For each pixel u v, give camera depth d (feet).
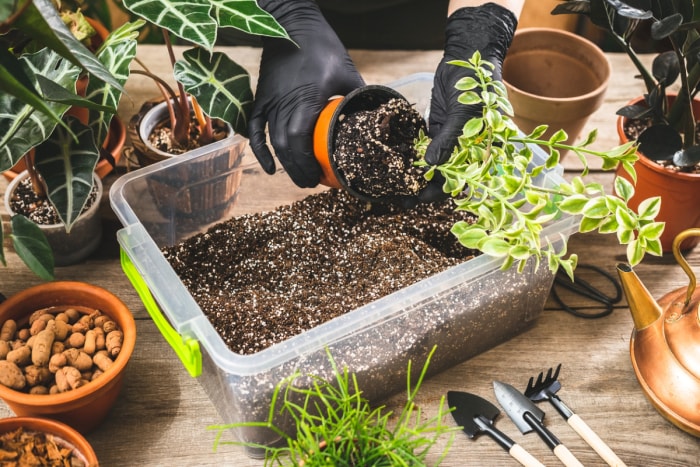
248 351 4.19
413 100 4.86
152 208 4.56
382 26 5.98
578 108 4.80
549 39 5.08
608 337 4.56
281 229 4.70
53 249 4.61
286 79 4.32
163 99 4.95
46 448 3.94
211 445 4.21
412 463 3.85
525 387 4.39
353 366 4.11
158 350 4.46
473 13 4.41
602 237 4.92
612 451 4.15
